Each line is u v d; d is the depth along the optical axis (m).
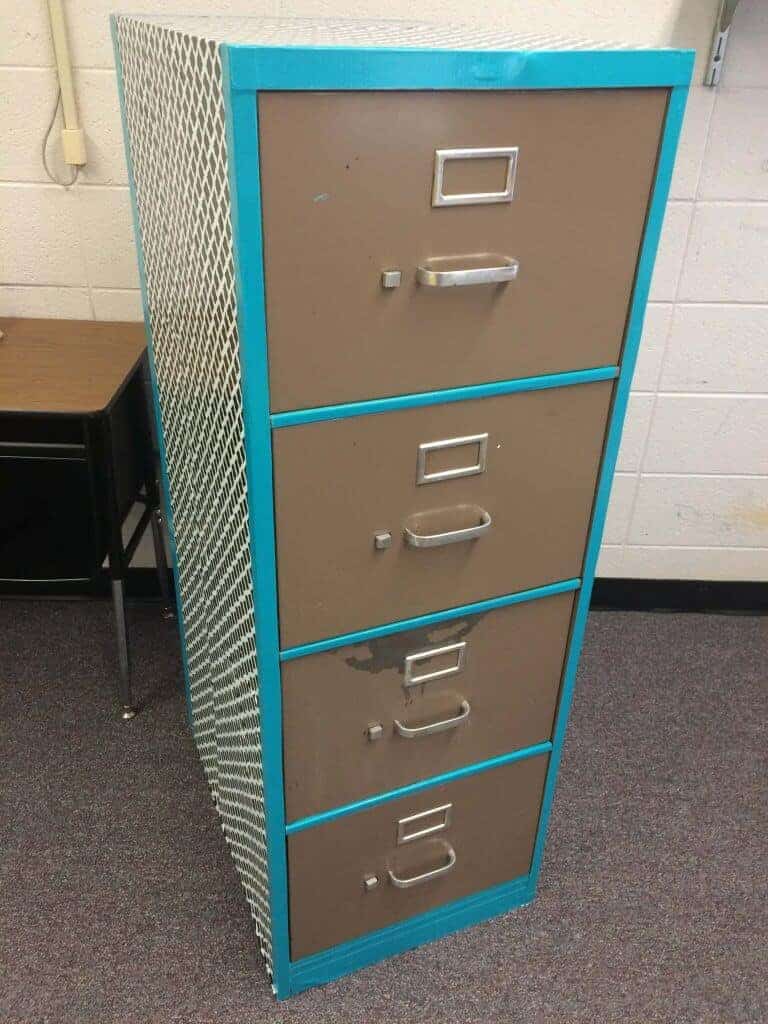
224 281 0.77
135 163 1.13
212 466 0.99
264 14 1.41
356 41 0.76
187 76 0.76
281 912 1.11
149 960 1.21
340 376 0.80
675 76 0.77
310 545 0.88
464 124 0.73
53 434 1.27
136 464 1.52
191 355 0.99
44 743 1.56
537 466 0.95
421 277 0.77
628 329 0.91
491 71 0.71
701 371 1.74
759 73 1.46
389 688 1.02
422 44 0.74
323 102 0.67
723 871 1.38
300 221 0.71
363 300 0.77
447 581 0.98
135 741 1.57
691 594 2.00
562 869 1.37
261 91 0.65
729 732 1.66
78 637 1.82
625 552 1.96
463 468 0.91
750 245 1.61
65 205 1.54
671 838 1.43
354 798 1.08
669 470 1.85
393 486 0.89
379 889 1.17
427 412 0.86
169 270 1.03
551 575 1.04
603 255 0.85
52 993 1.16
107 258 1.59
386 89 0.69
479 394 0.87
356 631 0.96
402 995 1.18
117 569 1.48
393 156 0.72
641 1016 1.16
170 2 1.39
